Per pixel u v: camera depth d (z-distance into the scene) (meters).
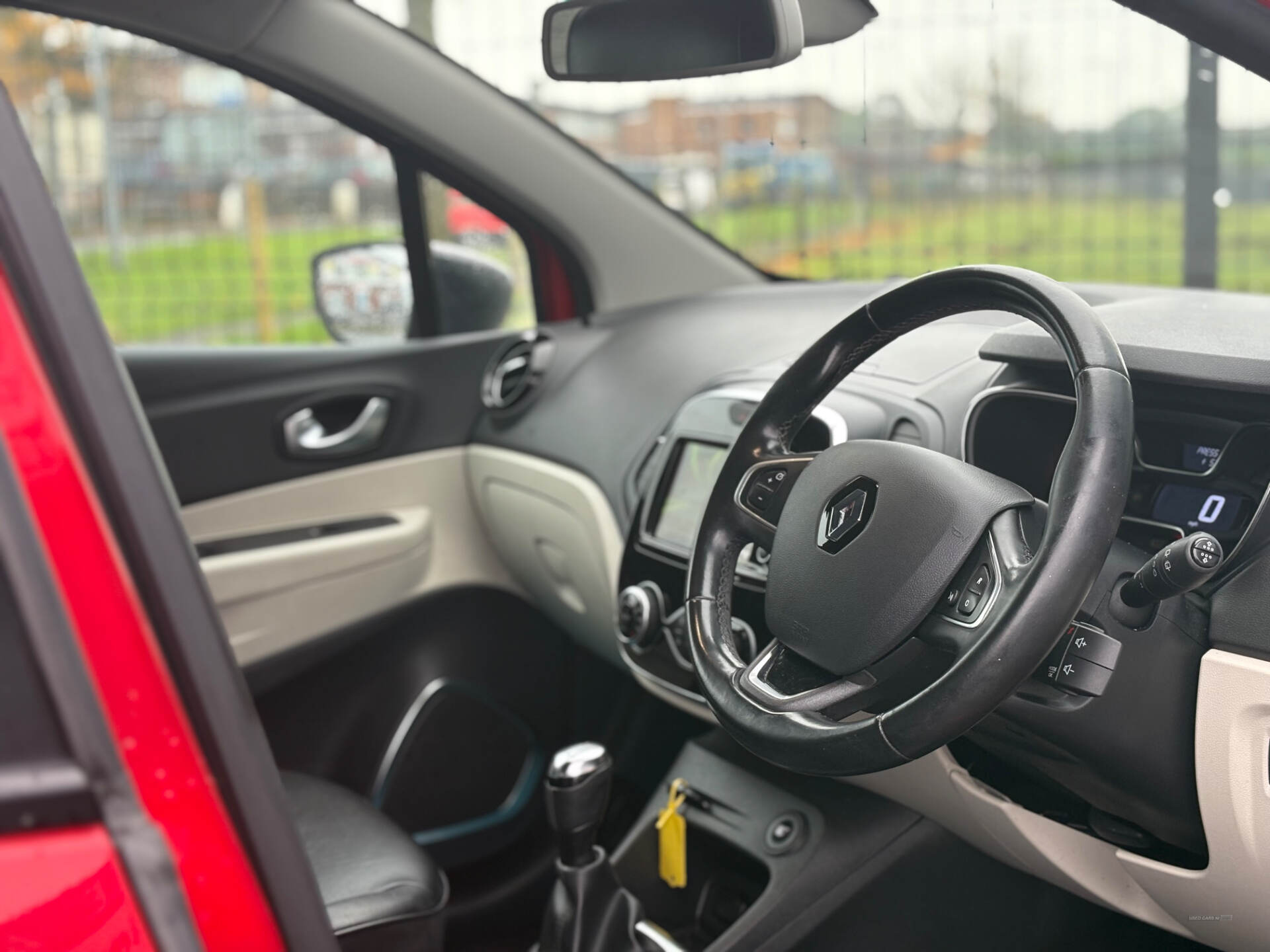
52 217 0.51
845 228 3.44
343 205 5.89
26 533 0.48
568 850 1.28
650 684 1.54
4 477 0.48
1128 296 1.54
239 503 1.88
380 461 1.98
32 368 0.49
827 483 0.95
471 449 2.02
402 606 1.94
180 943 0.50
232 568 1.77
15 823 0.48
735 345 1.70
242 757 0.52
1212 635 0.98
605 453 1.71
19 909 0.47
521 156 1.99
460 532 2.04
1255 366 1.00
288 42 1.80
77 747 0.48
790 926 1.46
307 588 1.83
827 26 1.14
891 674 0.87
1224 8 0.92
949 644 0.83
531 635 2.06
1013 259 3.48
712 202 3.38
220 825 0.52
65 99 5.95
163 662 0.51
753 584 1.31
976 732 1.11
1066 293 0.89
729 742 1.70
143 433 0.51
